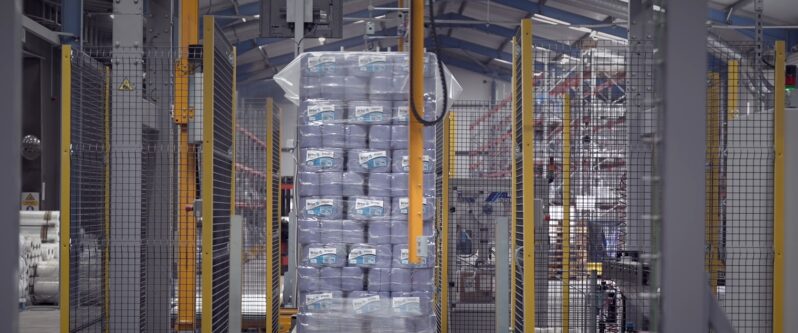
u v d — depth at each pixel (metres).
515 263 6.09
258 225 12.11
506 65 29.64
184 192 7.64
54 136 15.22
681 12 3.25
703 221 3.25
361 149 6.00
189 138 7.66
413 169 4.07
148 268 7.46
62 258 6.28
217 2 18.47
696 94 3.25
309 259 5.98
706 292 3.26
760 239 6.21
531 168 5.62
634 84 6.29
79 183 6.59
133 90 7.18
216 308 6.32
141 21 7.46
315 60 6.01
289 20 8.56
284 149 10.45
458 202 9.72
